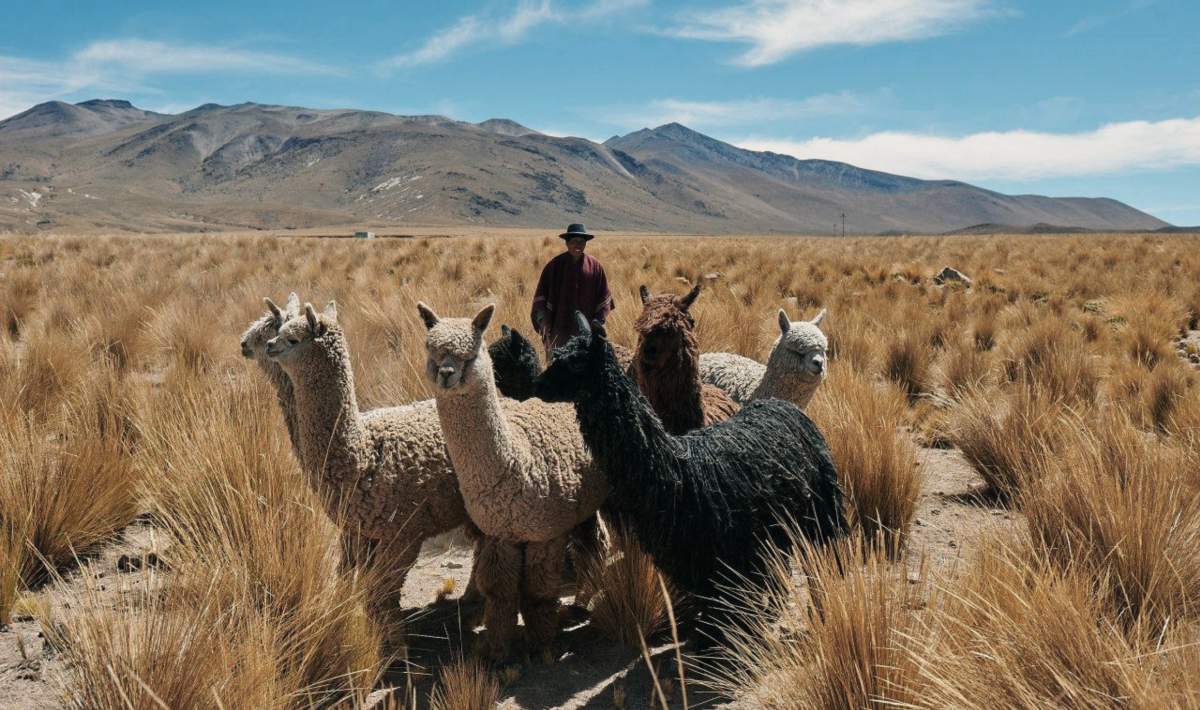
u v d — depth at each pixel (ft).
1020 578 11.09
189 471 16.46
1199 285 54.60
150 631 10.34
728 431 13.92
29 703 11.13
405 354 25.44
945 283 62.54
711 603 13.15
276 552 12.53
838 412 19.98
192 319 35.47
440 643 14.15
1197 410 22.52
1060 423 20.77
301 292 46.26
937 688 9.62
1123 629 11.85
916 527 18.31
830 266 72.28
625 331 32.42
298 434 15.44
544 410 14.40
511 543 13.26
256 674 10.27
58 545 15.23
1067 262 77.51
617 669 13.29
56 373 25.45
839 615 10.69
